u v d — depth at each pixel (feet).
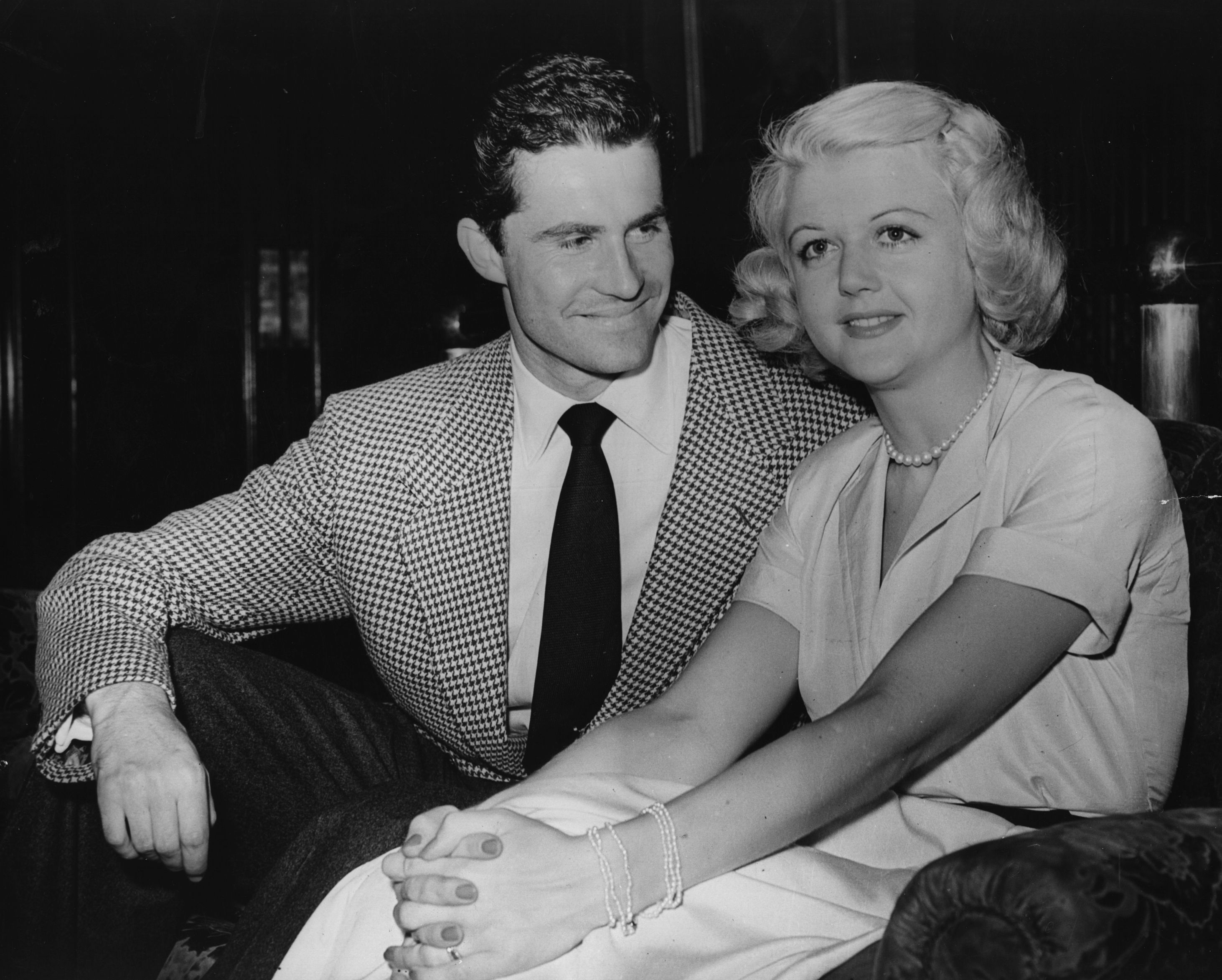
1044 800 4.40
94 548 5.71
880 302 4.39
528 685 6.00
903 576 4.57
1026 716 4.35
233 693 5.32
